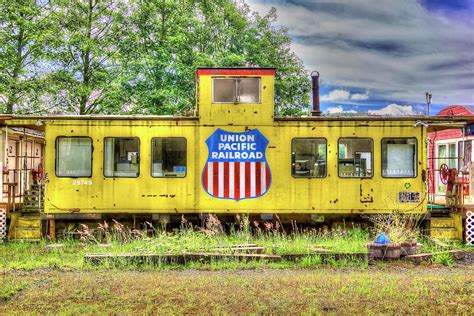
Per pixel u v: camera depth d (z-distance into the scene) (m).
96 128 13.63
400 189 13.55
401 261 10.59
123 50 23.38
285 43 26.17
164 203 13.56
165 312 7.05
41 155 18.05
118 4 23.33
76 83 22.27
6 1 21.42
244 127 13.72
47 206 13.52
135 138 13.66
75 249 12.13
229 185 13.60
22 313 6.97
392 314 6.95
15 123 13.55
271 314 6.96
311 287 8.30
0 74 20.52
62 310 7.13
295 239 12.52
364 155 13.66
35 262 10.58
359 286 8.35
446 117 13.62
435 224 13.84
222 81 13.77
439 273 9.64
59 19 22.33
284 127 13.69
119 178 13.56
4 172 13.83
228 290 8.16
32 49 21.91
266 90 13.77
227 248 10.92
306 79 25.47
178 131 13.68
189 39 23.67
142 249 11.16
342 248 11.30
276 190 13.60
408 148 13.65
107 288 8.30
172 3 23.20
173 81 22.55
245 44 25.23
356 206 13.52
